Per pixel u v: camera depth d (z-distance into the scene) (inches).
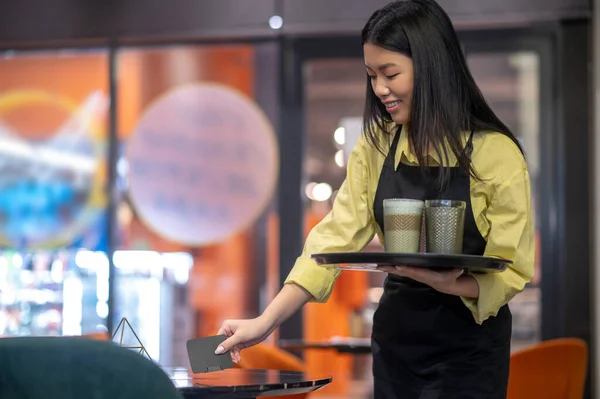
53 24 265.7
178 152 269.6
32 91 276.5
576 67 242.8
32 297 275.7
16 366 54.3
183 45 264.7
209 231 267.4
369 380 253.6
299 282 87.8
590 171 241.8
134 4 262.5
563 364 159.6
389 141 88.7
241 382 75.6
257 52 263.3
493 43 246.8
